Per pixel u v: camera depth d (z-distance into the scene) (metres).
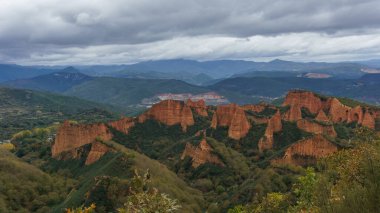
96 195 83.44
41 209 99.56
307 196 43.06
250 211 55.12
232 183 111.31
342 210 25.45
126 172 96.81
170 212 23.56
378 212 23.92
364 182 27.23
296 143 107.25
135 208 22.80
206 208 91.38
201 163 125.62
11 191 103.00
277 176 88.50
